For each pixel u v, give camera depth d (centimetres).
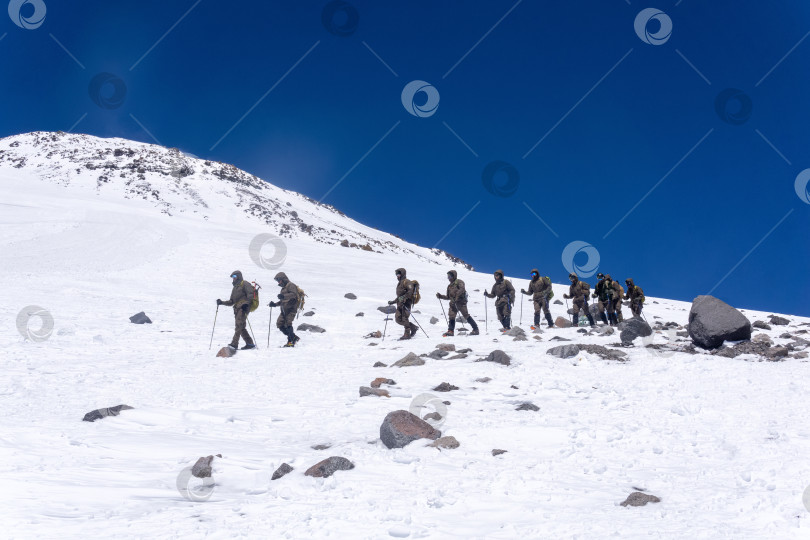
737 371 1070
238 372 1184
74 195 7619
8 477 483
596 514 432
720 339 1363
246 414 803
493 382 1021
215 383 1052
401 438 630
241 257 4219
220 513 430
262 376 1136
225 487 506
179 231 5119
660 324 2048
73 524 391
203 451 611
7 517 393
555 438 671
